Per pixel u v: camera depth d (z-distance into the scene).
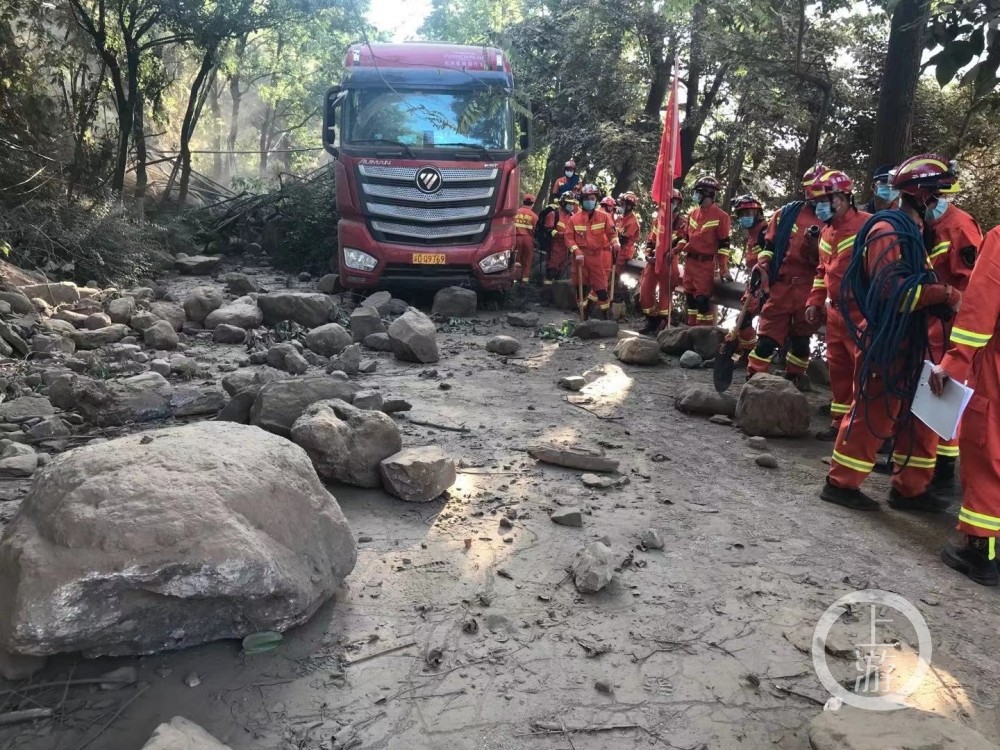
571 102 17.50
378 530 4.37
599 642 3.42
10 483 4.68
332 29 19.12
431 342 8.42
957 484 5.63
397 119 11.09
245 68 28.69
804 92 14.96
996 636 3.62
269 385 5.39
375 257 11.21
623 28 15.84
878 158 9.20
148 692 2.96
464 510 4.70
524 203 14.22
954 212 5.11
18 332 7.88
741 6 9.09
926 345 4.71
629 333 9.83
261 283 13.80
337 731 2.82
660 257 10.54
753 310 7.69
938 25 6.21
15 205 12.35
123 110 16.42
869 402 4.89
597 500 4.98
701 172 20.73
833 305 6.20
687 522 4.73
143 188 18.73
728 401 7.01
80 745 2.70
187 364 7.34
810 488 5.43
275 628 3.26
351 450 4.82
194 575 2.92
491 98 6.77
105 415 5.85
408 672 3.16
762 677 3.24
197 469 3.27
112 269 12.54
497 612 3.61
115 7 16.38
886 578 4.14
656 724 2.94
